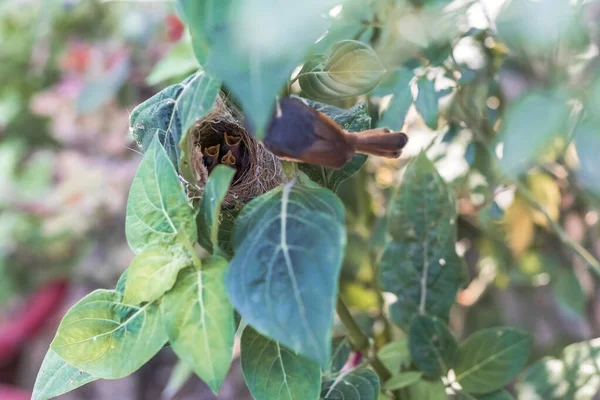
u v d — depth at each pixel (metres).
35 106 1.62
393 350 0.81
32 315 1.85
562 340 1.06
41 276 1.83
